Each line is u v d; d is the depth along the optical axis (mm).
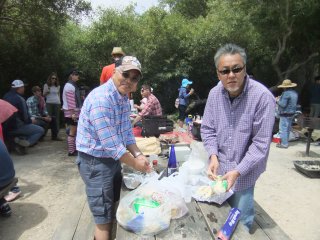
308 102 13508
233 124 2375
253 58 13727
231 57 2162
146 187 2303
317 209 4301
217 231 1998
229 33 12375
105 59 13180
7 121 6609
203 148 2850
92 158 2188
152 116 5469
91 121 2109
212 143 2533
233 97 2369
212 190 2363
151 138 4141
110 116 2117
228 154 2445
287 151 7469
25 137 6816
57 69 12672
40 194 4738
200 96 13930
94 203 2242
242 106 2303
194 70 13430
